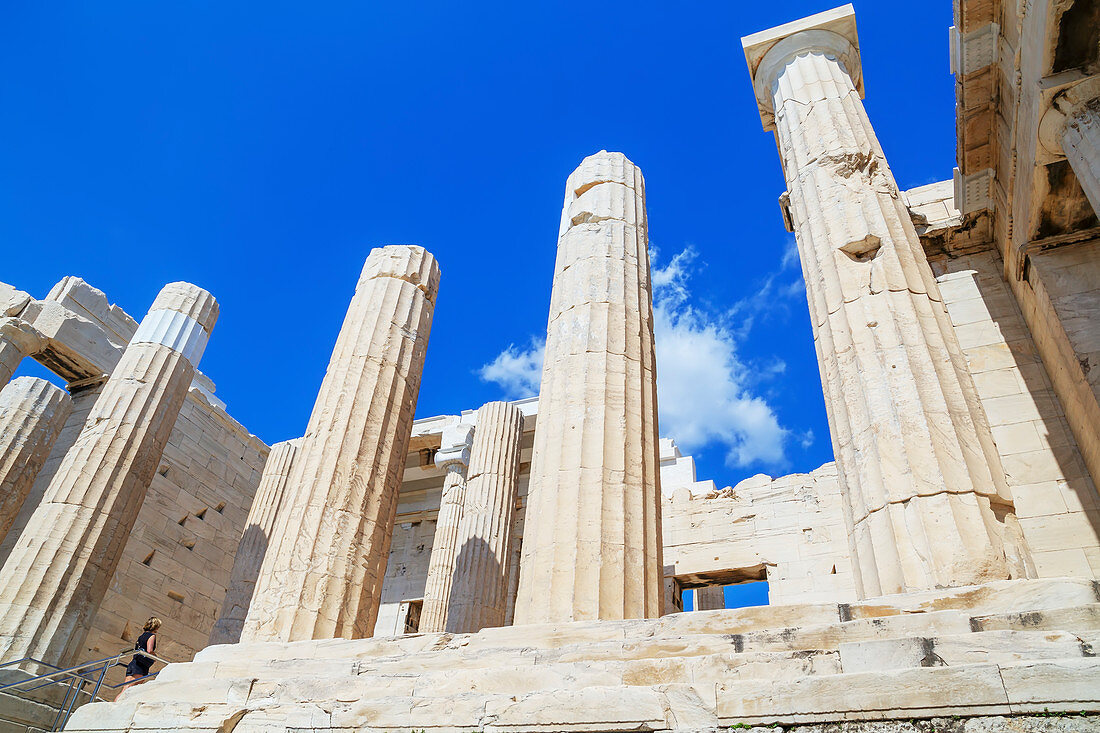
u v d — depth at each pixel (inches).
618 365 372.2
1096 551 364.5
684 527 780.6
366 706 232.2
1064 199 374.3
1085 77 306.5
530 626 263.6
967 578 234.1
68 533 552.4
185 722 256.7
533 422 954.1
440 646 279.7
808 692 178.5
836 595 664.4
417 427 1002.1
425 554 1080.8
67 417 799.1
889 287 319.6
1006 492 263.3
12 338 733.9
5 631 498.6
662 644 226.2
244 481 1006.4
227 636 724.0
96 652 738.2
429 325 531.5
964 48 387.2
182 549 879.7
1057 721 151.9
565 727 199.0
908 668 175.6
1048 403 418.0
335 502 408.8
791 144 416.5
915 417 277.1
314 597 373.7
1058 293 383.2
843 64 445.7
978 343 454.3
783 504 743.7
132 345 668.1
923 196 524.1
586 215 448.8
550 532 317.7
